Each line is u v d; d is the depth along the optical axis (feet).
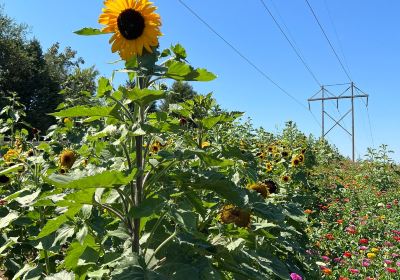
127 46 8.43
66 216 8.21
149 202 7.91
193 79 8.44
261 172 23.47
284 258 14.75
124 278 7.17
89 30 8.50
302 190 26.50
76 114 8.16
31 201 12.20
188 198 9.48
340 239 26.73
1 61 147.43
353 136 142.41
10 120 26.48
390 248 25.41
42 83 151.33
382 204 41.22
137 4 8.46
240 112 11.27
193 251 8.50
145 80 8.65
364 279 20.57
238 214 9.66
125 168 9.32
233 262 8.82
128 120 8.70
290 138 41.47
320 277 17.98
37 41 166.81
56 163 17.94
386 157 55.72
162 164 9.28
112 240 10.61
